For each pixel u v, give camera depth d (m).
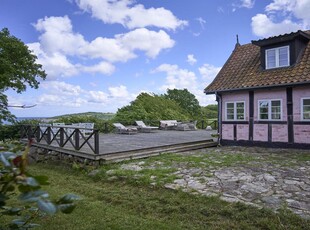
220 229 3.85
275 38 11.30
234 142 12.60
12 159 1.25
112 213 4.52
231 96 12.70
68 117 18.83
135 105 24.20
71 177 7.41
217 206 4.58
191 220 4.19
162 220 4.23
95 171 7.44
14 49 13.97
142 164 7.98
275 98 11.31
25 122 15.52
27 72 14.90
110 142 11.96
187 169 7.20
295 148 10.80
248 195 4.97
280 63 11.53
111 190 5.89
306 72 10.33
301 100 10.62
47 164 9.56
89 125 15.46
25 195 1.14
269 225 3.79
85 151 8.74
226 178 6.20
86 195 5.63
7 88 13.99
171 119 25.70
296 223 3.80
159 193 5.47
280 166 7.47
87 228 3.90
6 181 1.28
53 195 5.50
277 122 11.28
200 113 35.06
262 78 11.52
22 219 1.69
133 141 12.41
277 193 5.05
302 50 11.45
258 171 6.86
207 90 13.04
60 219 4.20
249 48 14.21
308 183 5.68
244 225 3.89
